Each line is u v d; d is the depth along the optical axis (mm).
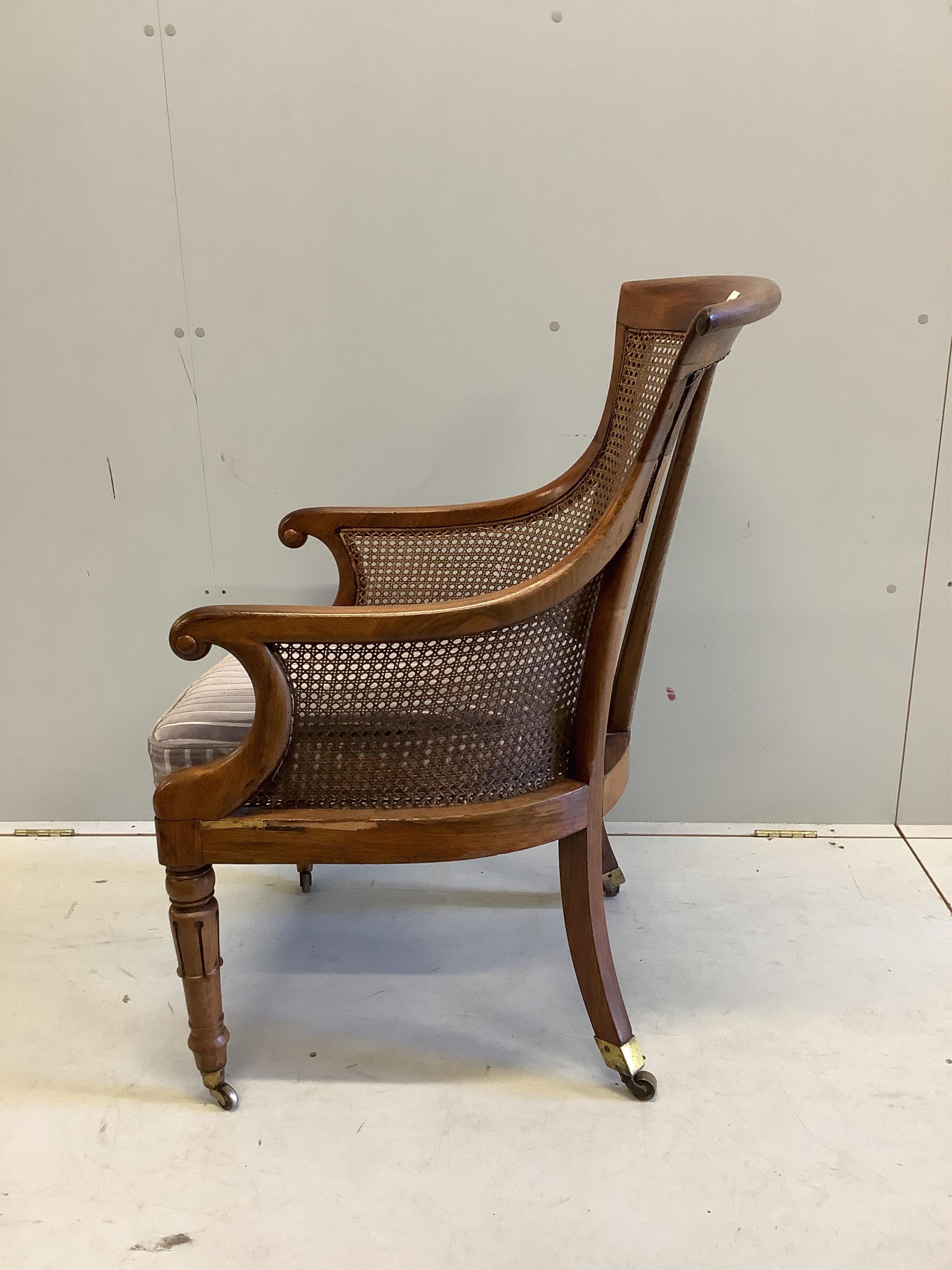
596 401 1479
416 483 1532
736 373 1460
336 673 962
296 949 1396
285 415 1495
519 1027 1227
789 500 1525
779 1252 908
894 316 1434
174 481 1533
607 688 1025
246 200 1393
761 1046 1179
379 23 1316
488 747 1018
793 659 1610
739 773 1683
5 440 1514
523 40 1323
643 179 1378
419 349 1459
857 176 1372
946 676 1614
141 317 1450
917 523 1534
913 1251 908
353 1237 932
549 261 1414
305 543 1446
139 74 1341
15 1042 1210
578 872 1071
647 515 998
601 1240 923
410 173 1378
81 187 1391
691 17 1313
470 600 922
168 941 1410
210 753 1012
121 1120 1085
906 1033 1198
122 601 1601
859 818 1706
